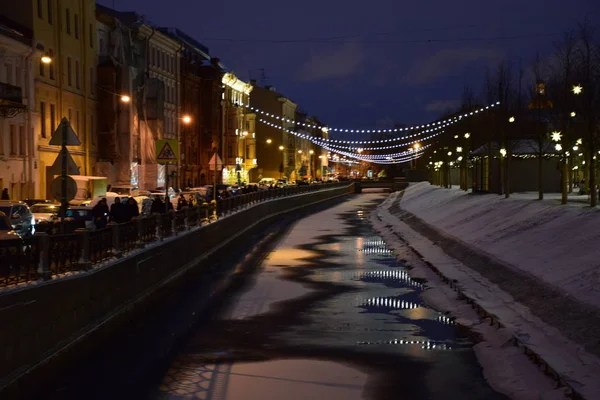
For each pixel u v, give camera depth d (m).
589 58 34.53
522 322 18.25
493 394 13.93
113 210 26.22
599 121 33.09
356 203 96.62
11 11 47.41
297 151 153.50
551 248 24.88
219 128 103.00
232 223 41.94
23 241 13.59
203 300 24.17
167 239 25.91
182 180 87.69
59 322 14.66
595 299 17.30
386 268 32.47
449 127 86.31
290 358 16.80
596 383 12.67
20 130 45.41
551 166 49.12
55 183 17.45
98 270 17.28
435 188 76.75
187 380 14.98
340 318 21.36
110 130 61.00
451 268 29.41
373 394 14.17
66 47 53.50
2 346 11.92
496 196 45.28
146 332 19.16
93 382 14.59
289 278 29.41
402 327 20.05
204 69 97.56
